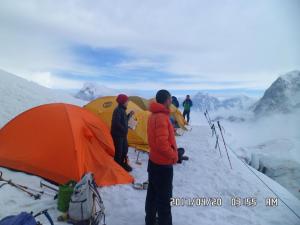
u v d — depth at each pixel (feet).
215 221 17.70
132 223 16.44
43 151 20.48
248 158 57.31
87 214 14.96
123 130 24.64
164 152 13.69
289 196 24.23
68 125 21.07
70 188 16.26
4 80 53.88
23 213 12.36
